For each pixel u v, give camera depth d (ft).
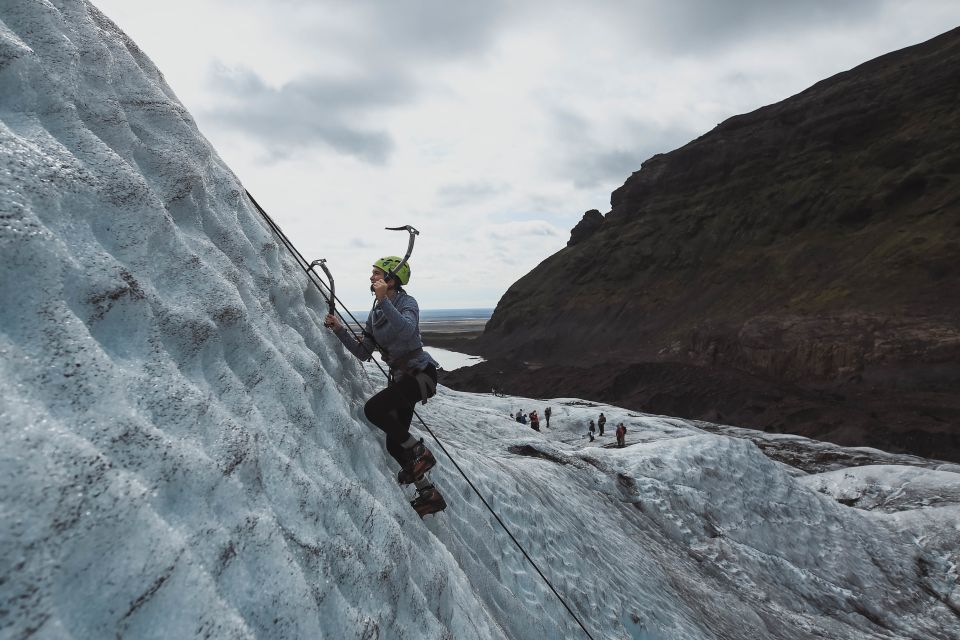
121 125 9.16
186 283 8.47
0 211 5.44
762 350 202.28
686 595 33.65
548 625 19.11
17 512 4.07
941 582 47.44
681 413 163.12
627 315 319.88
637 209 397.60
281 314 12.37
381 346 12.16
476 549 18.97
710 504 48.52
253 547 6.45
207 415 6.94
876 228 251.60
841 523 51.13
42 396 4.91
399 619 9.78
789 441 113.29
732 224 322.55
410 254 12.41
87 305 6.11
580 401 144.56
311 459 9.64
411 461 12.87
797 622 37.73
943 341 164.35
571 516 32.32
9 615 3.72
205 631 4.99
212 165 12.26
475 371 248.52
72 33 9.30
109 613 4.37
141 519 5.00
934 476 67.77
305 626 6.47
